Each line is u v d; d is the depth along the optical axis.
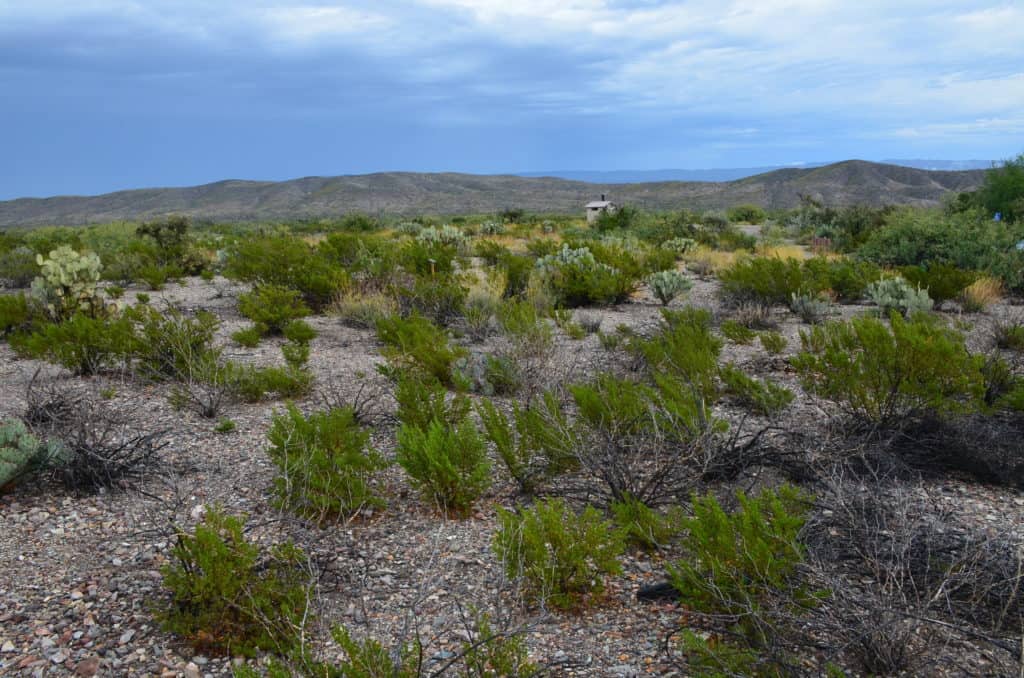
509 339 7.82
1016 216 25.03
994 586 3.00
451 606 3.24
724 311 12.44
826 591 2.78
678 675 2.69
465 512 4.34
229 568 3.05
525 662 2.67
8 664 2.86
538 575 3.28
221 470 5.00
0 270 17.70
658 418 4.79
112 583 3.49
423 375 7.36
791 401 6.07
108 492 4.60
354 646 2.44
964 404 5.16
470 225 44.81
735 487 4.30
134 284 17.38
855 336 6.61
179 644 3.01
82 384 7.27
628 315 12.42
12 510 4.31
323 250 16.92
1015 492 4.39
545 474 4.71
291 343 9.79
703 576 3.16
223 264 20.36
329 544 3.91
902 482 4.42
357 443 4.66
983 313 12.05
